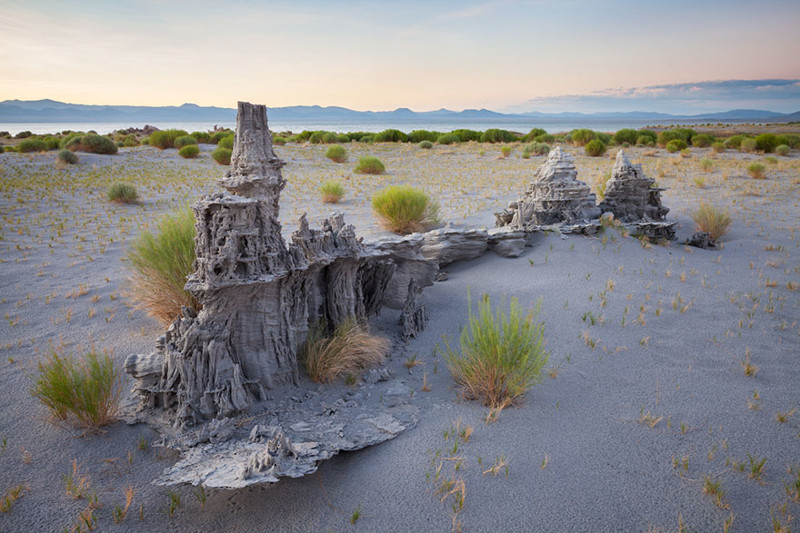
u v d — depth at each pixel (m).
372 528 3.90
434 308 8.56
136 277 8.93
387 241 8.33
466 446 4.85
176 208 18.30
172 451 4.86
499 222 12.95
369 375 6.32
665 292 9.05
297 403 5.65
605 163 31.52
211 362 5.25
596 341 7.12
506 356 5.55
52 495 4.24
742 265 10.87
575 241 11.19
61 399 5.12
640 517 3.99
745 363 6.48
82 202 19.34
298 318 6.27
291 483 4.45
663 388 5.97
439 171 30.14
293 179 26.22
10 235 13.82
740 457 4.71
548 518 3.97
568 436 5.04
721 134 71.88
